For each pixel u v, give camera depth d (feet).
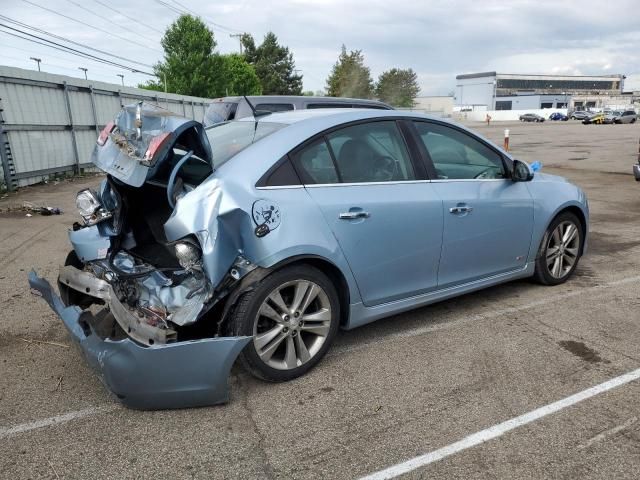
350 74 230.27
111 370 9.37
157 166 9.94
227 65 165.48
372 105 33.40
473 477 8.29
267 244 10.19
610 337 13.15
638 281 17.34
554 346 12.67
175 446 9.08
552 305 15.25
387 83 281.54
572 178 42.63
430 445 9.07
